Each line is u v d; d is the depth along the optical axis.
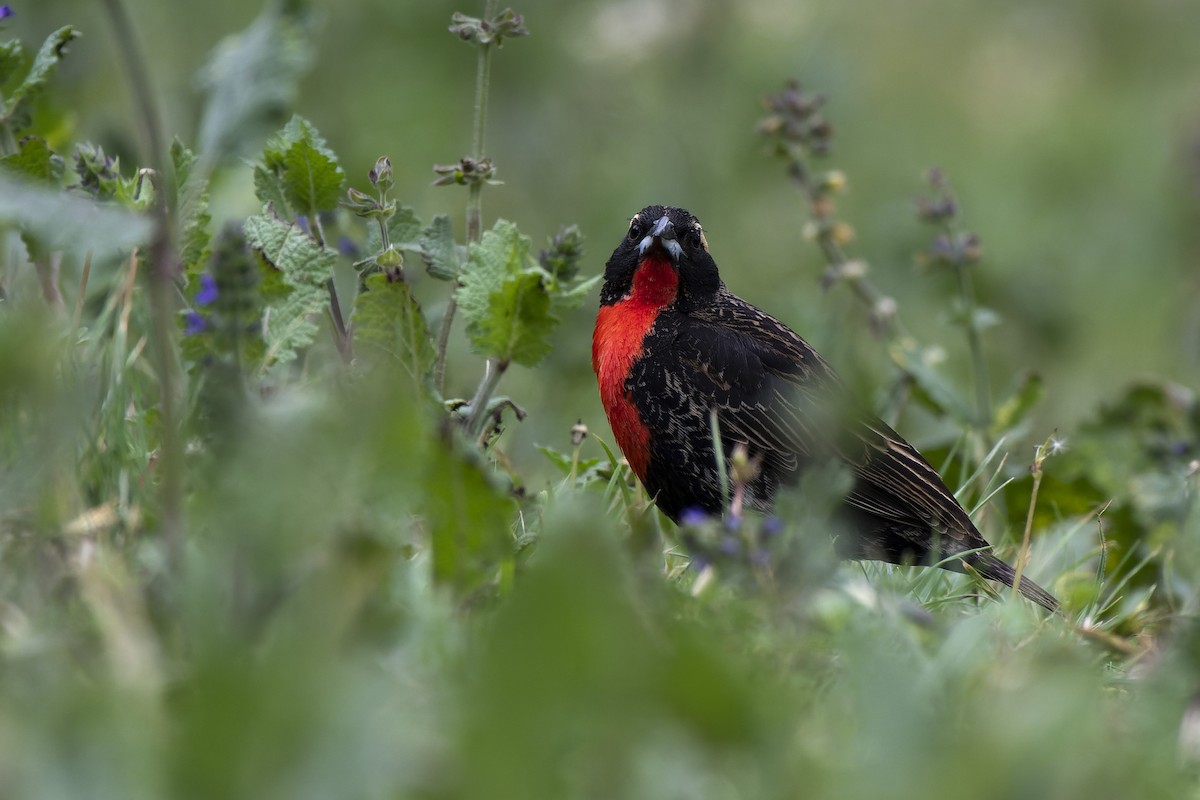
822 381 10.67
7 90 9.97
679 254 10.46
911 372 11.80
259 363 7.75
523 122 20.02
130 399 7.62
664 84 20.25
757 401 10.30
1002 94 27.44
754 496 10.31
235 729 4.56
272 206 8.48
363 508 5.58
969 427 11.74
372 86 19.59
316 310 8.16
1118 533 10.33
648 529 6.59
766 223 20.00
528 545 7.19
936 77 27.44
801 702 5.80
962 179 24.66
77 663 5.33
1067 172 25.78
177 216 8.59
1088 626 8.13
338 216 9.96
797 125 12.48
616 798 4.93
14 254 9.25
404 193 18.70
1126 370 20.53
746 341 10.52
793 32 21.97
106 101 16.72
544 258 9.14
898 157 24.66
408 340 8.30
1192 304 21.09
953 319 11.91
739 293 19.05
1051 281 18.97
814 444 10.27
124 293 8.12
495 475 8.03
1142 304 22.45
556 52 20.50
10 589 5.96
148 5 18.72
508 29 9.27
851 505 10.30
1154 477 10.73
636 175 19.77
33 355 6.09
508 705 4.86
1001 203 24.61
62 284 9.25
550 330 8.73
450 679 5.54
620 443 10.66
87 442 7.00
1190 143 23.70
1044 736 4.95
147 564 6.19
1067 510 10.84
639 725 5.02
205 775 4.55
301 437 5.56
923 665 5.98
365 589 5.55
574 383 14.33
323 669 4.72
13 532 6.25
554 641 4.89
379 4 20.19
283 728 4.57
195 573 5.55
